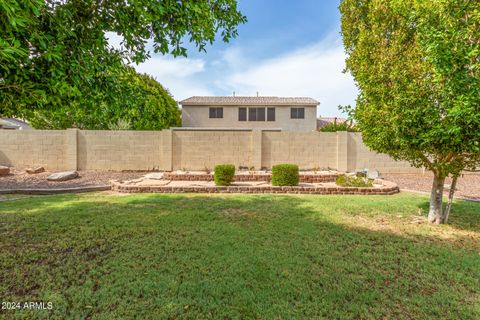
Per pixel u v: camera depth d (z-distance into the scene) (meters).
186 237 4.04
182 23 3.83
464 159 4.27
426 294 2.60
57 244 3.72
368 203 6.40
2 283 2.72
